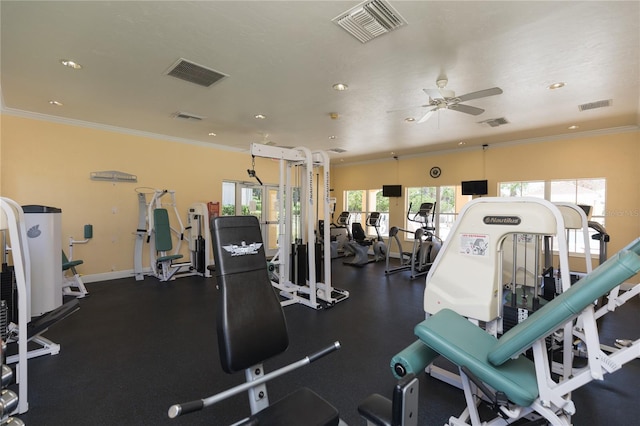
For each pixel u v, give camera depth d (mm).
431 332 1717
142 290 4961
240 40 2646
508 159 6523
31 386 2344
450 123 5098
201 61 3020
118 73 3279
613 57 2887
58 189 5020
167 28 2477
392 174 8492
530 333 1365
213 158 6945
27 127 4730
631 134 5230
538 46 2711
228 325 1436
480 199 2107
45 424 1945
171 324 3566
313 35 2566
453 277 2146
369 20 2365
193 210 6094
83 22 2393
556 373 2488
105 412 2061
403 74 3283
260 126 5312
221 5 2199
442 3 2162
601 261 3898
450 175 7387
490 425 1794
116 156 5590
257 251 1639
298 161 4543
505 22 2371
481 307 1991
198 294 4754
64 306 2865
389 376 2502
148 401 2182
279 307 1639
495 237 2008
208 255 6383
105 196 5520
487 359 1576
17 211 2377
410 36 2574
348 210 9688
